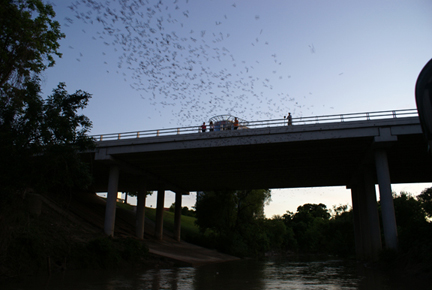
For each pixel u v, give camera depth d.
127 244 25.97
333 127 26.53
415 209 43.59
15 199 14.67
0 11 16.81
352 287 14.14
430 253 18.47
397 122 25.53
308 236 88.69
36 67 18.91
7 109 14.68
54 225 23.91
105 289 12.45
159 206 46.69
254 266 29.88
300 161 34.22
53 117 14.70
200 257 36.06
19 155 13.93
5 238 15.16
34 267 16.91
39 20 19.31
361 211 37.81
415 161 33.38
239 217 54.97
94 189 56.50
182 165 37.41
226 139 28.94
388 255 24.02
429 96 8.27
